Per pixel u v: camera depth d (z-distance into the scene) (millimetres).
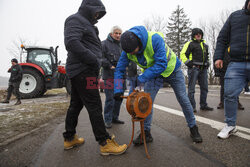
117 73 2119
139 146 2041
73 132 1998
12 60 5609
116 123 3109
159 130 2592
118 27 2941
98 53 1923
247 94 6785
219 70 4023
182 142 2111
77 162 1684
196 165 1568
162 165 1589
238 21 2119
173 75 2084
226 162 1602
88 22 1814
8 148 1991
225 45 2361
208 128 2609
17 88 5410
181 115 3498
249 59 2078
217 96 6480
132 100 1726
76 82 1816
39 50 8000
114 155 1822
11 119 3191
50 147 2027
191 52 3863
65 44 1672
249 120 3021
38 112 3805
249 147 1891
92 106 1815
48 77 7656
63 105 4750
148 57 1848
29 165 1626
